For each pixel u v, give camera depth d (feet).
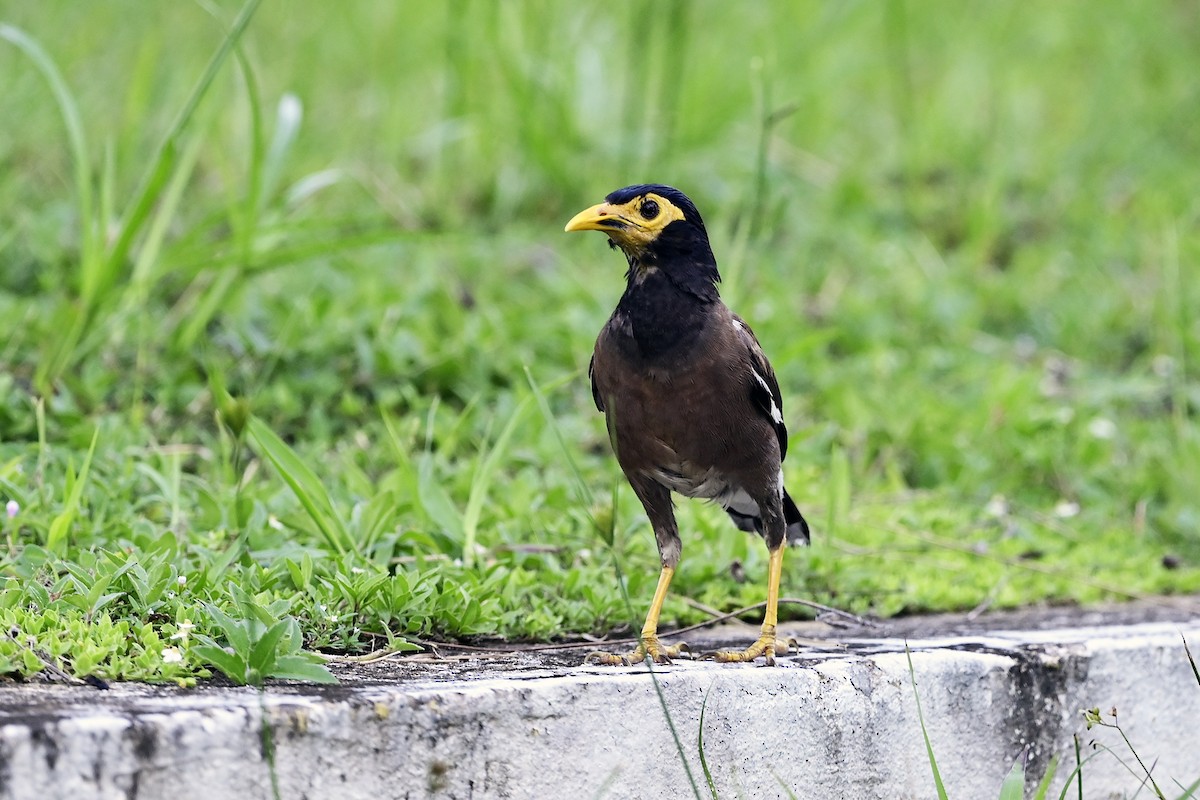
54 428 31.58
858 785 22.21
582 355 39.42
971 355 45.47
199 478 30.35
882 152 61.36
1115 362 47.32
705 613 27.35
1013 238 55.42
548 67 52.39
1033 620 28.86
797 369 41.68
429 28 57.47
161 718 16.74
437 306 40.68
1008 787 21.20
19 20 49.62
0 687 17.92
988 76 65.82
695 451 24.48
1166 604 31.04
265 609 20.71
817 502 34.53
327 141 52.11
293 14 55.42
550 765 19.51
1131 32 68.08
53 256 40.60
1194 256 52.80
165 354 35.76
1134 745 25.04
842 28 64.59
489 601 24.26
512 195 51.47
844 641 25.26
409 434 34.01
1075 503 37.52
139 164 47.42
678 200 24.36
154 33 47.62
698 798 19.16
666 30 56.90
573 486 32.22
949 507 35.86
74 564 22.26
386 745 18.19
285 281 41.75
